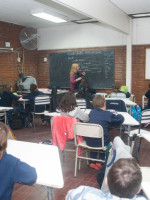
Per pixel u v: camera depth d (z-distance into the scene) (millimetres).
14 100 5449
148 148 3947
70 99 2936
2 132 1307
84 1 3443
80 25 6820
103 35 6582
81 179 2900
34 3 4543
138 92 6410
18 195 2551
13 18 5922
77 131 2824
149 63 6164
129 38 6121
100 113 2854
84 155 3695
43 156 1854
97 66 6773
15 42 6633
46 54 7441
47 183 1438
